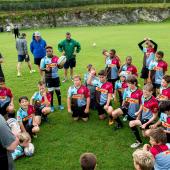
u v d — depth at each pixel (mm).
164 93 9336
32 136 8922
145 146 6578
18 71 15883
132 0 57656
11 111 9484
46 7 55219
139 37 30672
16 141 4520
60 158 7902
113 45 25781
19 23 49469
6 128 4445
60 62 10883
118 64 12188
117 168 7383
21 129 8648
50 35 36500
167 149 6188
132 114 9102
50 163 7691
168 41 26891
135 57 20188
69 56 14297
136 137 8320
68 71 16516
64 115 10516
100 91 9836
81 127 9570
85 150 8234
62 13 51844
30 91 13203
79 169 7418
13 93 12977
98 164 7555
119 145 8438
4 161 4691
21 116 8688
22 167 7555
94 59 19703
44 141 8781
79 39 30984
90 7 55469
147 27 42531
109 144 8508
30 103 9820
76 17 52188
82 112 9891
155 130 6273
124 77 10609
